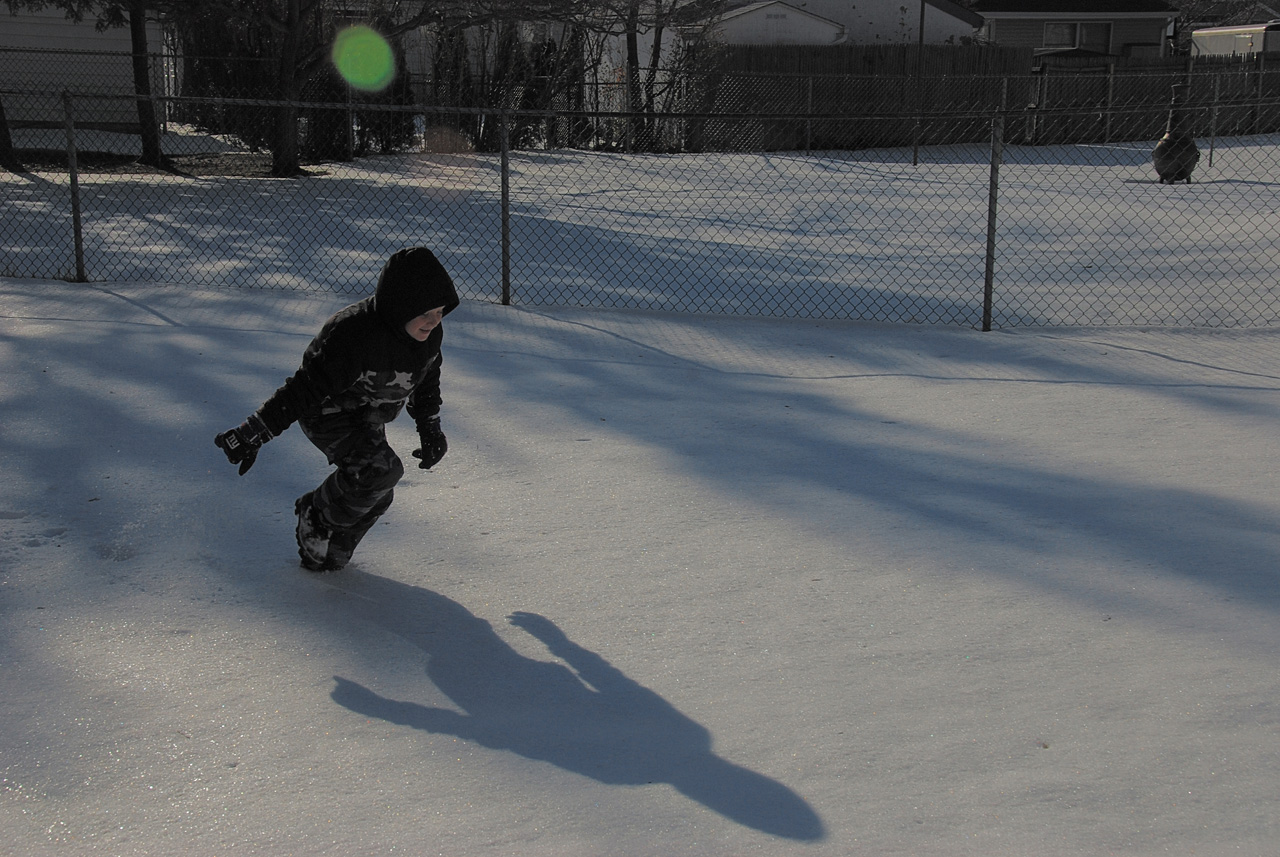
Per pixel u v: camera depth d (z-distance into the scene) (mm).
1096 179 23453
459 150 28922
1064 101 33781
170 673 3648
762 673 3650
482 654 3797
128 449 5828
